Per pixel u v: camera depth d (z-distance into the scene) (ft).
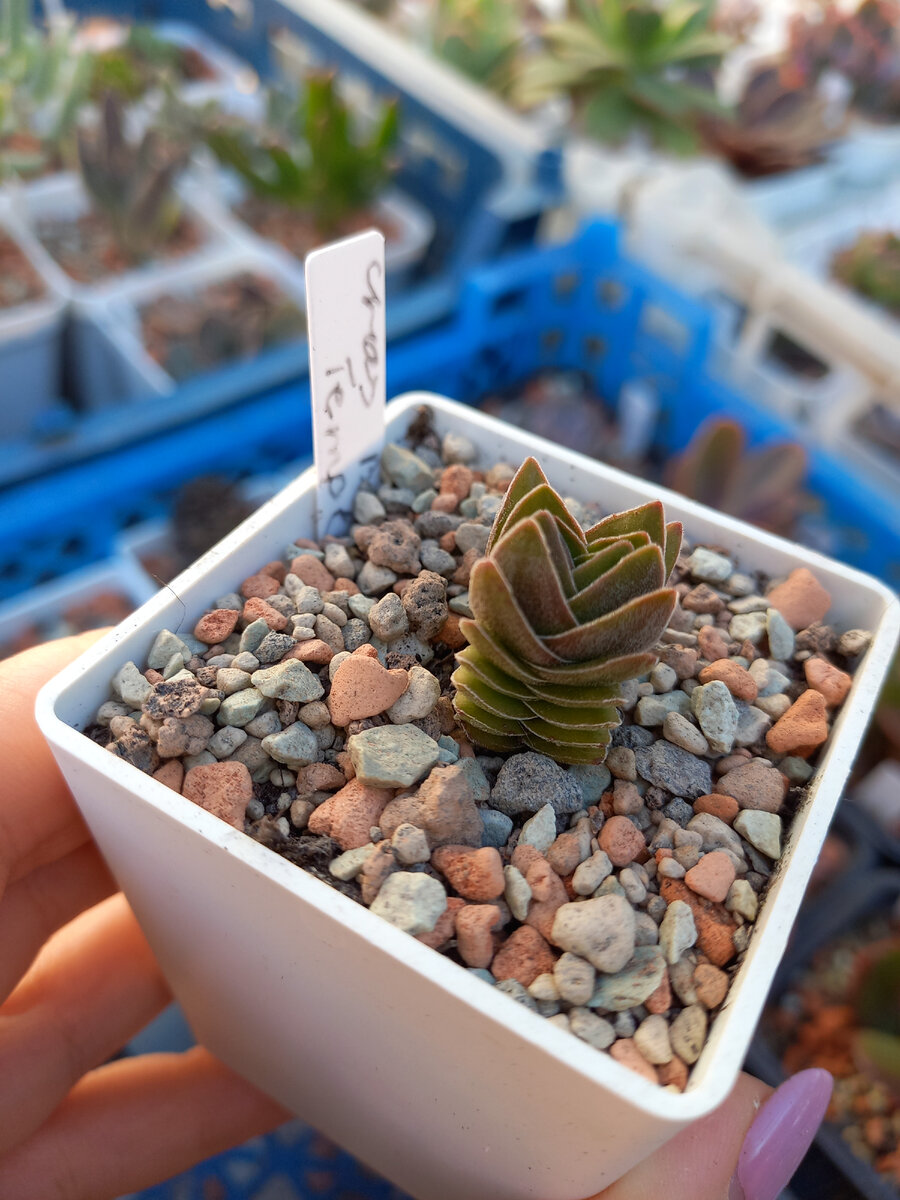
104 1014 0.45
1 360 0.89
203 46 1.30
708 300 0.99
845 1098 0.58
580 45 1.12
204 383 0.78
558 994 0.29
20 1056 0.41
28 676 0.38
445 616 0.38
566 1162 0.29
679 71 1.16
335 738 0.36
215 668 0.36
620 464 0.89
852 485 0.78
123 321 0.93
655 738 0.38
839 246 1.16
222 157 1.01
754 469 0.72
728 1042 0.26
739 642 0.41
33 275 0.94
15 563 0.78
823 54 1.28
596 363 0.95
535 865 0.32
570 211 1.04
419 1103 0.33
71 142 1.05
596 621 0.30
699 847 0.34
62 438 0.72
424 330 0.88
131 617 0.36
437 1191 0.40
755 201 1.17
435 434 0.47
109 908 0.49
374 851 0.31
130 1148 0.43
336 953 0.28
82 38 1.21
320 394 0.38
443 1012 0.26
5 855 0.38
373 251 0.37
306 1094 0.41
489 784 0.35
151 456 0.74
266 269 1.03
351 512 0.44
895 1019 0.57
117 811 0.31
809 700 0.38
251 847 0.28
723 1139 0.36
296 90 1.19
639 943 0.31
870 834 0.65
